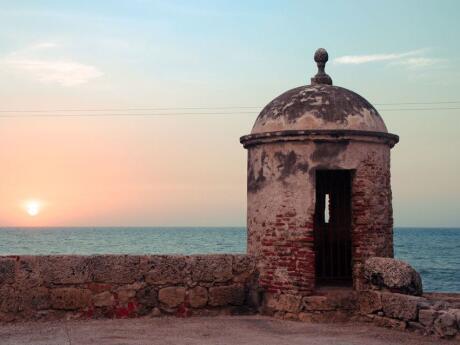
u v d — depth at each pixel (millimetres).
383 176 9789
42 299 9031
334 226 11133
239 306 9797
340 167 9422
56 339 7797
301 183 9461
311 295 9312
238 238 132750
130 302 9359
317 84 10406
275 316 9523
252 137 9953
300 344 7555
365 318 9148
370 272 9156
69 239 125062
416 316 8234
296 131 9391
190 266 9625
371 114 9844
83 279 9188
